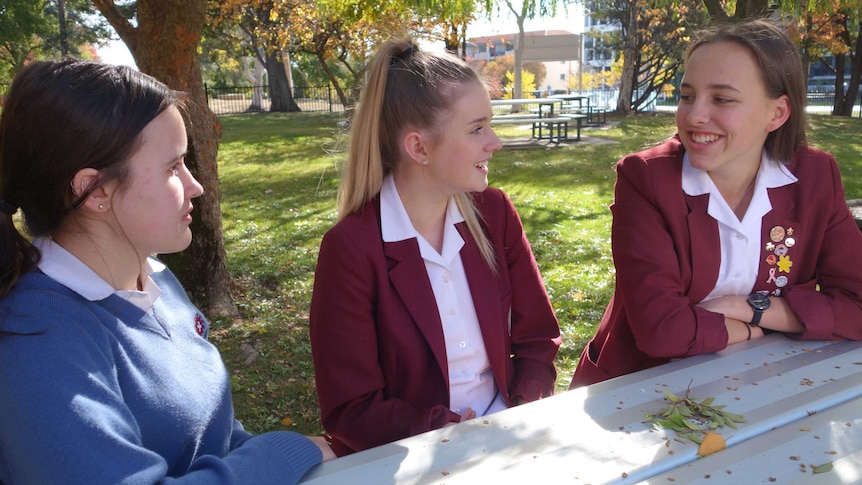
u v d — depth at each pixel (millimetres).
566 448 1255
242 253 6953
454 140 1597
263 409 3789
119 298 1178
